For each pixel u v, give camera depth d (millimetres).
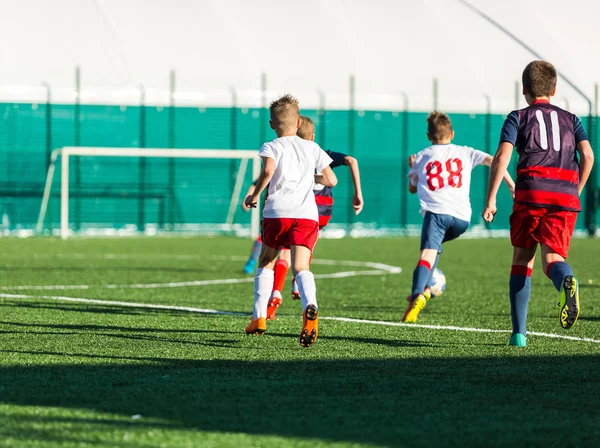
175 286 35062
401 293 33469
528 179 18672
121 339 20547
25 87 81938
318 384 15266
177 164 83500
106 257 52281
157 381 15414
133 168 82750
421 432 12133
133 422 12523
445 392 14695
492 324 24016
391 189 88375
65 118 82438
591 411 13414
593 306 28984
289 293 33219
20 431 12031
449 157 25266
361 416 12969
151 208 83062
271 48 96125
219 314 25938
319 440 11672
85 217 81812
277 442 11562
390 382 15492
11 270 42312
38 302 28625
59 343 19844
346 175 87312
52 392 14453
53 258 51000
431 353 18719
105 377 15758
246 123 86562
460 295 32688
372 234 87688
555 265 18281
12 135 81062
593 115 91812
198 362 17391
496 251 62000
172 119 85188
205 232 83938
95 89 86438
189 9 96688
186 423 12484
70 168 81625
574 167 18797
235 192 84438
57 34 90938
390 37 99312
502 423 12641
